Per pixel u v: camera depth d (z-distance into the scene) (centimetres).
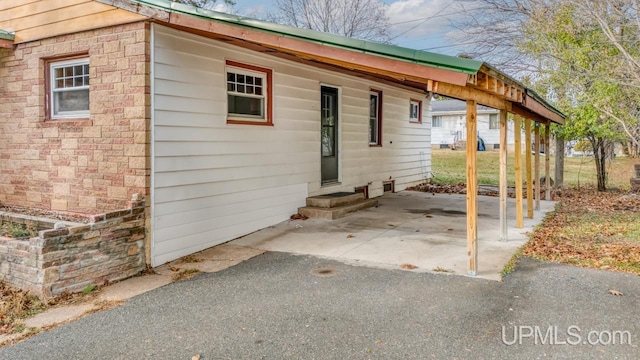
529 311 396
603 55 1069
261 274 521
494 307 407
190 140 611
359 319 386
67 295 455
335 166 989
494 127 2920
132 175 560
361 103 1069
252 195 729
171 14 530
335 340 347
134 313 412
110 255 504
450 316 388
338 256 587
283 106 795
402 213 891
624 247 611
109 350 339
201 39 621
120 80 567
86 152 607
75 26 605
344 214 859
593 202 1071
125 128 565
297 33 469
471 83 409
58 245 450
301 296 445
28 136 671
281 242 665
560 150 1352
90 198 606
